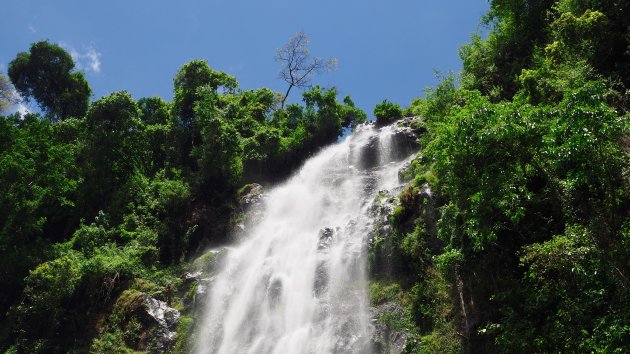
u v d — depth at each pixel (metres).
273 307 20.48
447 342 14.63
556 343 10.82
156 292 23.17
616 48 18.59
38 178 27.30
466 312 14.66
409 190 19.45
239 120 35.53
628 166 10.14
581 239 10.53
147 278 24.16
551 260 10.72
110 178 32.12
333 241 22.27
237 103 37.62
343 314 18.23
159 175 32.88
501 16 28.48
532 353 11.46
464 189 13.24
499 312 13.73
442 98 24.55
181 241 26.91
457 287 15.35
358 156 30.69
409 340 15.51
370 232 20.33
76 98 45.50
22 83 44.81
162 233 27.16
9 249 24.98
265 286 21.56
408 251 17.86
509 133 10.57
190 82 36.25
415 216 18.70
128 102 34.00
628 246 9.79
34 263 24.44
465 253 14.59
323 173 30.72
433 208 17.91
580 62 18.08
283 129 36.41
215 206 28.77
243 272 23.36
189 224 27.66
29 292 21.78
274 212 27.98
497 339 12.09
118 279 23.86
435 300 15.99
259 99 41.16
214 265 24.12
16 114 32.31
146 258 25.58
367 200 26.00
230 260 24.33
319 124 35.62
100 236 26.88
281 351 18.39
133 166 33.72
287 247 23.77
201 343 20.36
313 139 35.00
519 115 10.78
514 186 12.09
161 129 35.84
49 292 21.59
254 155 32.03
